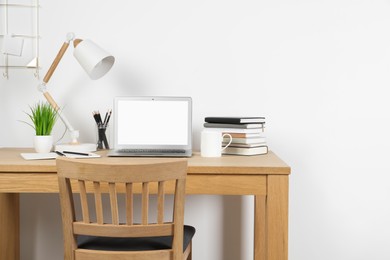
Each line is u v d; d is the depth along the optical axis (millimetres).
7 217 2412
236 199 2627
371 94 2592
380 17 2580
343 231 2631
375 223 2625
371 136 2602
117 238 1884
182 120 2355
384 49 2582
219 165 1935
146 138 2348
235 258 2637
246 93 2604
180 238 1723
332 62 2590
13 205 2473
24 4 2598
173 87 2609
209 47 2598
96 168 1625
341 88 2592
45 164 1951
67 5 2596
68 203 1708
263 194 1925
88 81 2619
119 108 2354
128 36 2598
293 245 2641
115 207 1683
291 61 2592
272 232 1914
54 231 2652
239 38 2592
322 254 2641
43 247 2648
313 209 2631
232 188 1928
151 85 2613
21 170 1941
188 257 2152
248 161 2068
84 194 1697
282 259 1913
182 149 2340
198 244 2635
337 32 2582
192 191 1932
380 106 2596
